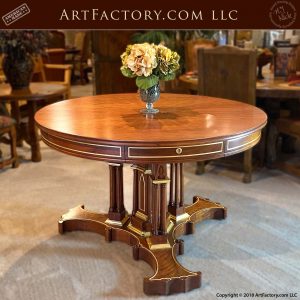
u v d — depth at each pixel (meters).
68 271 2.16
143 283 1.99
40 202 2.98
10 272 2.15
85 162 3.88
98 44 5.66
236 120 2.08
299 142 4.47
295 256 2.29
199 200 2.80
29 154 4.11
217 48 3.22
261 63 3.73
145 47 2.09
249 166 3.32
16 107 4.09
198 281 2.00
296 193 3.15
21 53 3.87
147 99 2.24
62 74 7.27
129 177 3.45
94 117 2.15
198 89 3.44
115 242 2.45
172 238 2.32
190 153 1.79
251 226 2.63
